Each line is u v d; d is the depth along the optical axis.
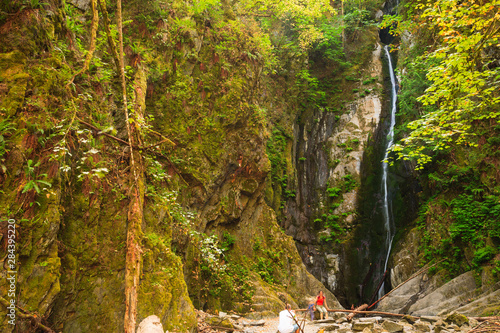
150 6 9.66
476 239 12.95
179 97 10.48
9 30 4.36
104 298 5.31
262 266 12.77
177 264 6.86
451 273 13.65
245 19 16.06
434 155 15.01
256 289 11.31
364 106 22.56
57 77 4.77
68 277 4.80
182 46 10.71
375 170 20.98
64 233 4.94
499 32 6.88
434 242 15.05
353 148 21.47
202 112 11.19
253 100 13.30
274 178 17.45
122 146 6.41
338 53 23.88
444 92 7.82
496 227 12.44
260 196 14.12
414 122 8.59
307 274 14.23
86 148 5.52
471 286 12.09
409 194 19.45
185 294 6.71
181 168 10.18
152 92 9.84
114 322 5.32
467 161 14.58
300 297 13.16
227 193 12.16
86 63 4.43
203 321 8.24
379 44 24.88
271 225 14.60
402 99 17.47
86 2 7.03
